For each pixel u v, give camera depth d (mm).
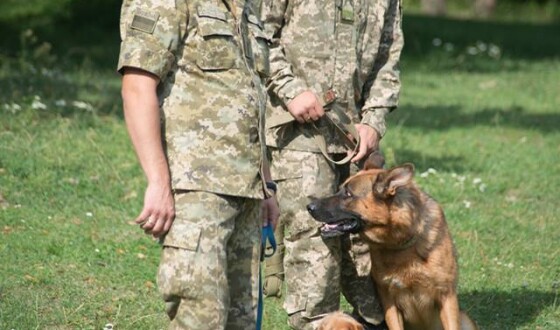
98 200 9398
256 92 4734
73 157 10586
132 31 4477
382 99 6359
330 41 6137
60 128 11500
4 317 6508
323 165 6180
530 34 30266
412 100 17984
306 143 6148
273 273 6785
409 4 44844
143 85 4469
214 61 4605
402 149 12961
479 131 14930
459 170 11906
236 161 4613
